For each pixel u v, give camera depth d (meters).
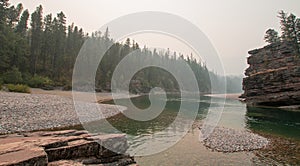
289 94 37.53
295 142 14.53
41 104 20.98
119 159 7.73
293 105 37.50
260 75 43.47
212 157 10.84
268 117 27.25
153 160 9.49
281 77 39.62
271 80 41.09
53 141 7.07
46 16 60.47
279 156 11.38
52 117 17.27
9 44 42.47
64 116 18.03
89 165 6.82
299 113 31.28
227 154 11.44
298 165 10.07
